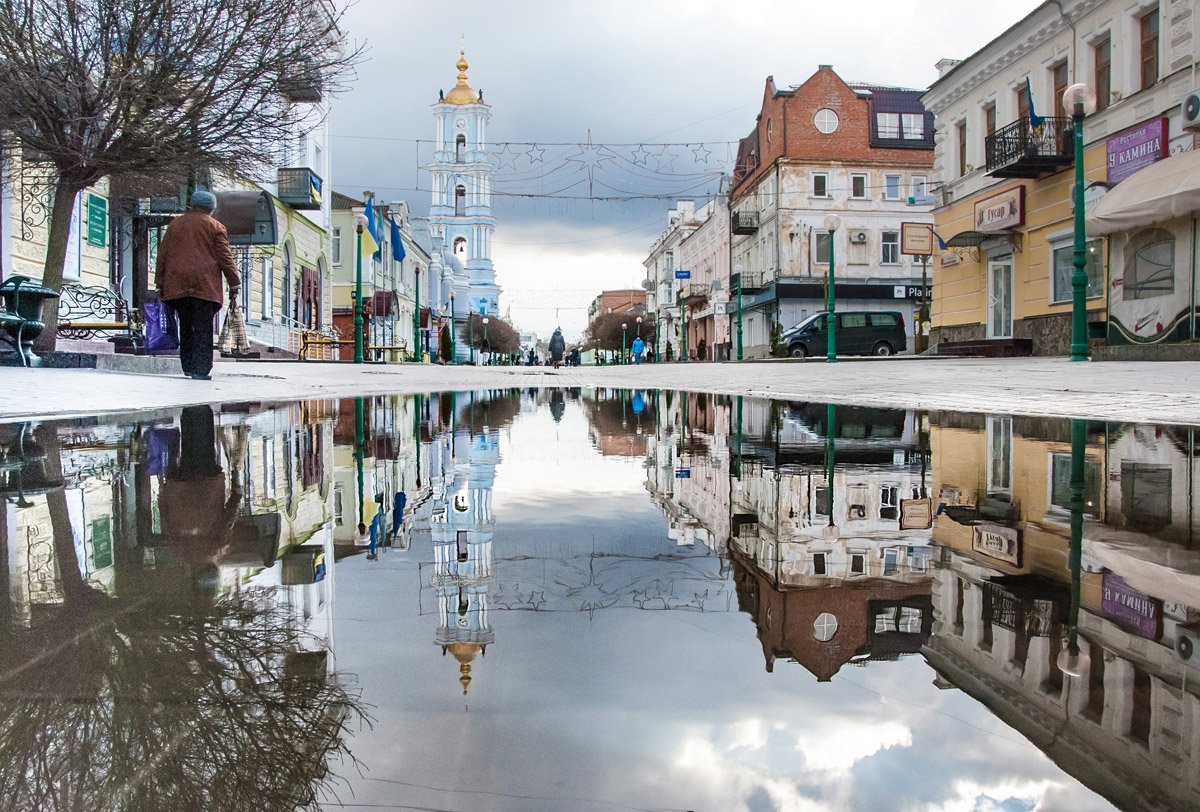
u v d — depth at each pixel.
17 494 2.54
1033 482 2.90
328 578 1.48
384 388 11.73
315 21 11.15
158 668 0.98
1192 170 13.03
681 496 2.65
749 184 45.09
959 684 0.93
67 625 1.17
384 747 0.77
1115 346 13.96
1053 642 1.10
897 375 11.70
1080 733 0.79
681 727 0.81
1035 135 18.22
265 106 11.04
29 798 0.69
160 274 8.92
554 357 92.81
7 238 12.59
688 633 1.15
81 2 9.45
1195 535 1.98
